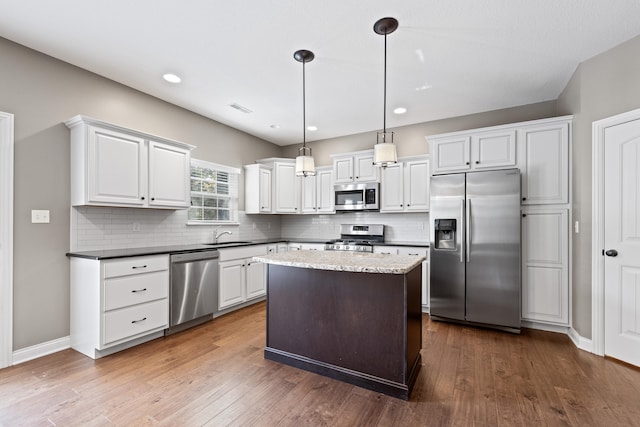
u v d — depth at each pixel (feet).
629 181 7.86
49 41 8.00
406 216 15.02
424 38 7.89
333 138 17.19
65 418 5.76
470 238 10.89
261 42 8.07
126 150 9.52
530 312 10.46
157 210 11.57
